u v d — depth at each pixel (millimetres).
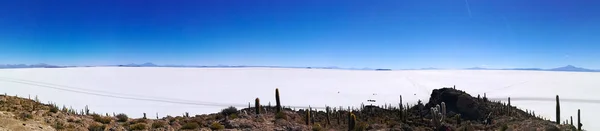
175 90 143500
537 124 27812
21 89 119625
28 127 19719
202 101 112500
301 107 103312
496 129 30234
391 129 29734
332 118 39062
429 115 42344
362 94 139875
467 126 32438
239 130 26859
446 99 46625
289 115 34969
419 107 48250
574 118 78688
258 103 34281
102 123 25844
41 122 21969
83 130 22719
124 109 89062
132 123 27078
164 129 25734
